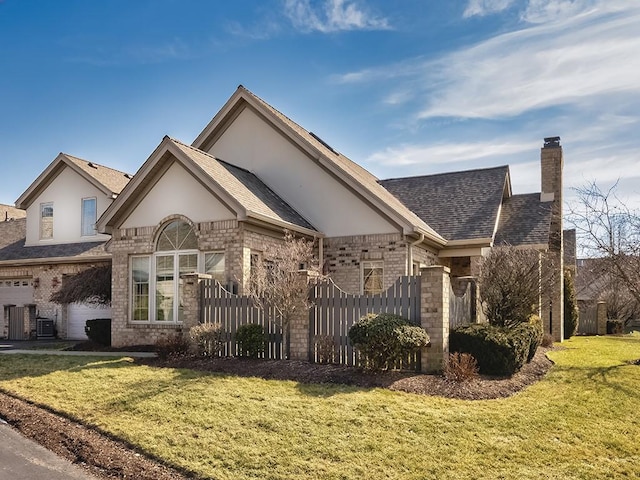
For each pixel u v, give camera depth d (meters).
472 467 7.16
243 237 14.98
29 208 23.66
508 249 16.92
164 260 16.28
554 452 7.76
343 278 17.91
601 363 14.79
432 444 7.80
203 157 16.89
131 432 8.13
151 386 10.39
